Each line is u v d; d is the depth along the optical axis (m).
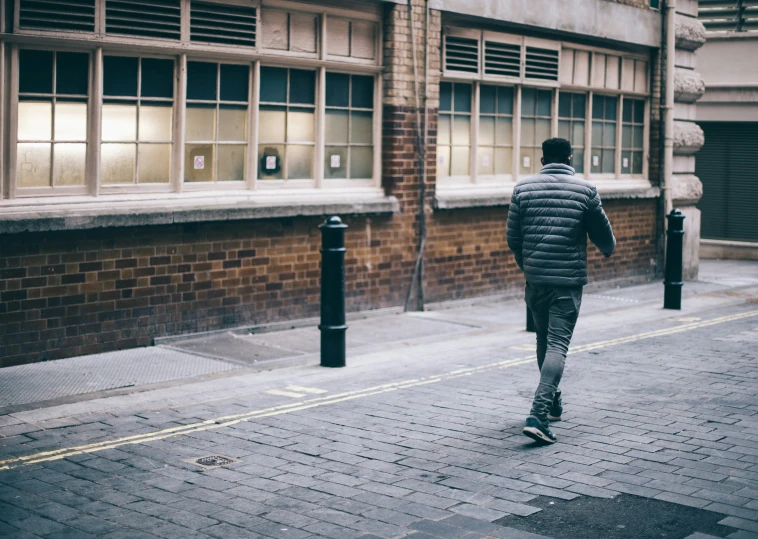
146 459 5.36
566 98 13.96
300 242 9.94
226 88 9.35
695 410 6.54
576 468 5.21
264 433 5.94
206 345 8.80
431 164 11.41
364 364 8.23
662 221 15.66
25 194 7.80
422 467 5.23
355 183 10.80
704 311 11.82
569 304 5.84
